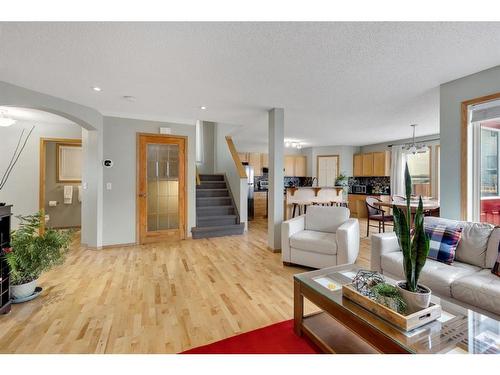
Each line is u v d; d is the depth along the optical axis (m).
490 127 2.83
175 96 3.35
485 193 2.83
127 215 4.38
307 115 4.35
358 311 1.46
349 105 3.77
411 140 6.77
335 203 5.99
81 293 2.52
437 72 2.59
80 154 5.97
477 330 1.31
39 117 4.50
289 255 3.32
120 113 4.24
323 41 2.01
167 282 2.81
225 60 2.34
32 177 4.77
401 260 2.34
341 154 8.27
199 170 7.59
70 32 1.88
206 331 1.89
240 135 6.57
